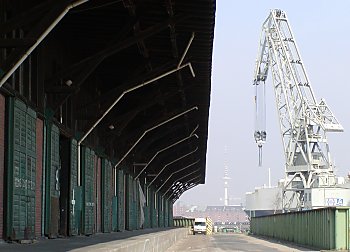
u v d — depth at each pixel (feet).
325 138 384.47
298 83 398.42
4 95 61.41
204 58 92.43
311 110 387.34
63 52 87.40
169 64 93.20
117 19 76.48
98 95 110.22
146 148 170.91
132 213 170.30
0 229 60.54
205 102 130.21
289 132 395.14
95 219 115.34
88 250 49.67
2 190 61.16
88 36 84.64
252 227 306.55
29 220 69.05
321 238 130.21
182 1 68.23
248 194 493.77
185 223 399.85
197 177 309.22
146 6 70.85
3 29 55.16
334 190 356.38
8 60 55.11
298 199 380.78
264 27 419.33
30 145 69.56
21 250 51.42
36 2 67.36
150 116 136.56
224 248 143.43
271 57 410.31
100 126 120.88
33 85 72.38
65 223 92.27
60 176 92.99
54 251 49.14
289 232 177.88
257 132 492.95
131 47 88.07
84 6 69.46
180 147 194.29
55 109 80.64
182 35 80.59
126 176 159.12
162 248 118.32
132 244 62.64
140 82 96.94
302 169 381.19
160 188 248.93
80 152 104.01
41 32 55.11
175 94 116.88
